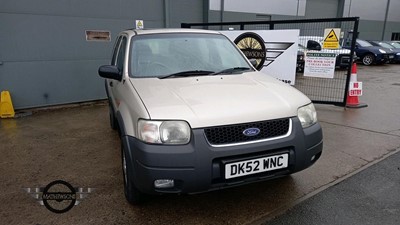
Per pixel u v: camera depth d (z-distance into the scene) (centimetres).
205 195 311
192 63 351
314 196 305
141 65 340
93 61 770
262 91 288
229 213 279
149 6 836
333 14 1888
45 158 414
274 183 332
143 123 242
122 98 306
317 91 748
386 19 2261
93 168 380
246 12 1281
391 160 390
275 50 677
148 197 287
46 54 702
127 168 264
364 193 310
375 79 1155
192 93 274
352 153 414
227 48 394
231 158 240
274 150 253
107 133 521
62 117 639
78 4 723
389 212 277
